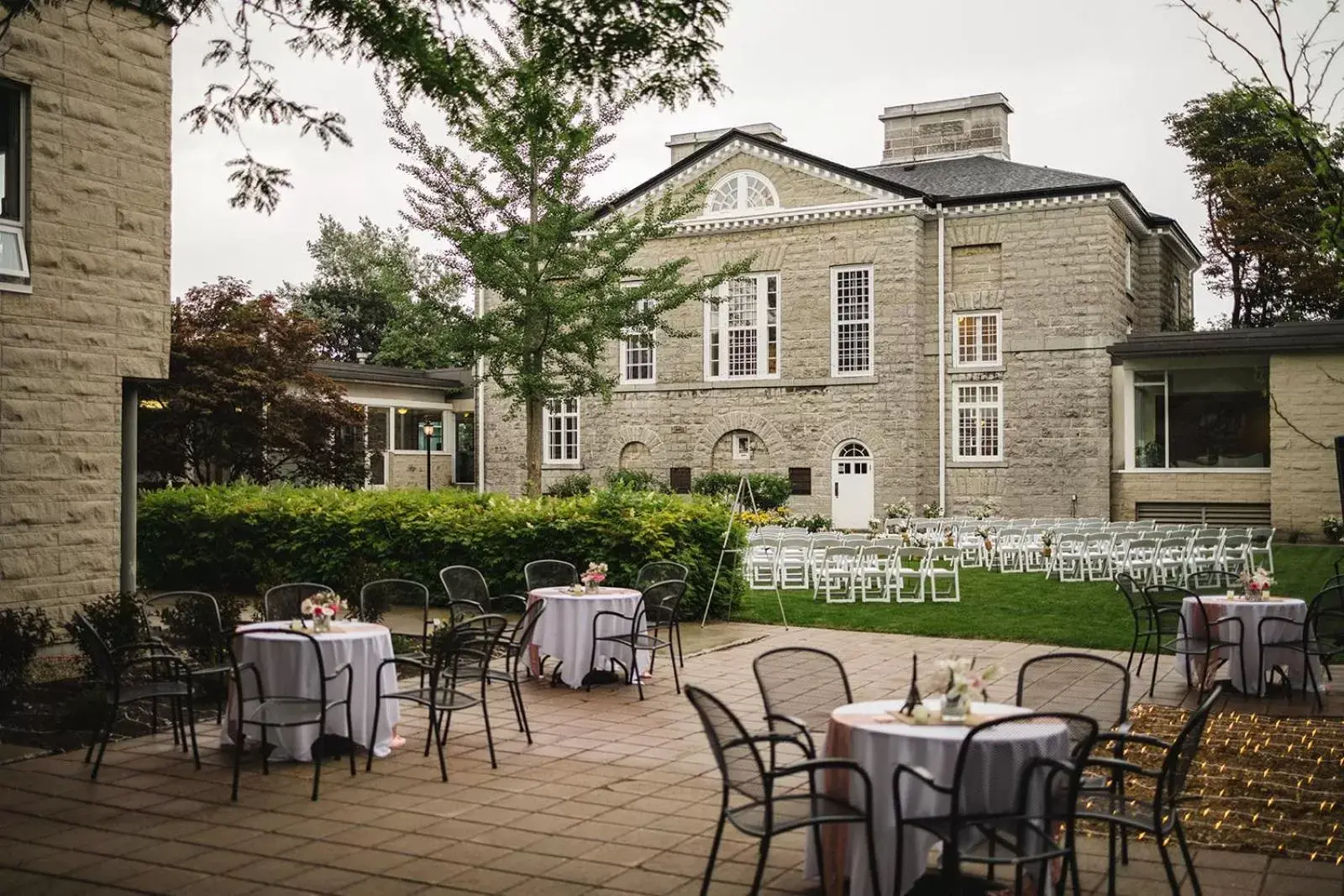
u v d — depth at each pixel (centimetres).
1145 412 3172
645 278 2431
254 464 2722
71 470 1353
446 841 681
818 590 2038
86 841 681
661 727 998
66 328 1348
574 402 3838
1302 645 1067
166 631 1086
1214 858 653
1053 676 704
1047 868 546
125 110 1412
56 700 1108
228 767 859
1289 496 2833
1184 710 1059
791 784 764
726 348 3612
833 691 709
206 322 2678
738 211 3569
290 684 856
